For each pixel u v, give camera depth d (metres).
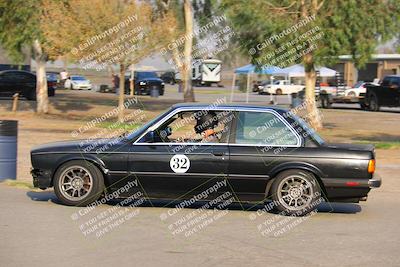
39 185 17.80
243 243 14.00
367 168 16.59
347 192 16.75
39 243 13.68
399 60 86.69
